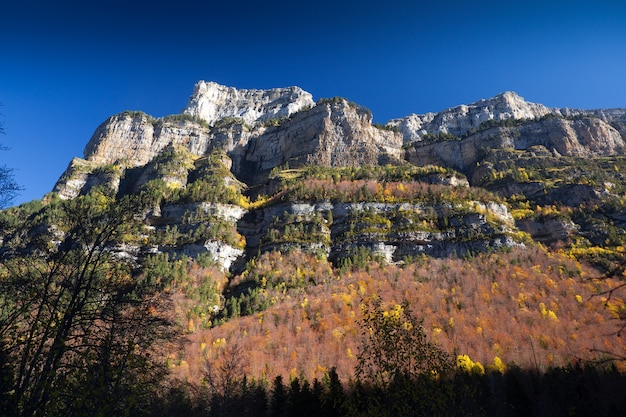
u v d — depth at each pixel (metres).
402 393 21.94
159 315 24.47
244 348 75.00
